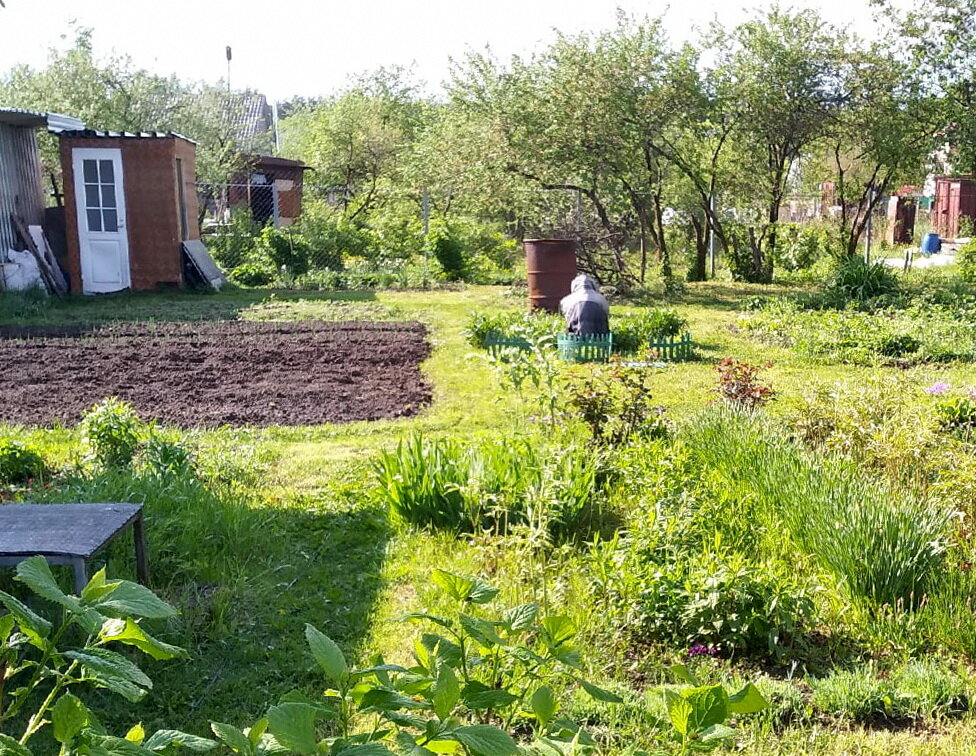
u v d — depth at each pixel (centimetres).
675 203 2298
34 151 1966
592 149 1978
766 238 2433
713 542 533
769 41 2144
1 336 1418
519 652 196
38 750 368
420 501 629
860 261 1914
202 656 451
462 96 2027
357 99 3500
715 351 1329
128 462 738
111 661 152
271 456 806
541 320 1423
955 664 442
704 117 2086
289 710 142
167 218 1947
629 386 813
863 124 2184
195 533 567
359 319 1614
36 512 466
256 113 4628
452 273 2292
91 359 1238
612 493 669
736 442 713
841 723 390
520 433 755
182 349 1314
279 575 547
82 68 2769
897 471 687
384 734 161
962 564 518
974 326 1459
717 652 454
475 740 150
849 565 507
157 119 2838
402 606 508
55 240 1991
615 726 376
